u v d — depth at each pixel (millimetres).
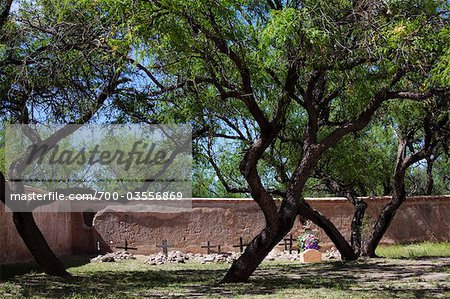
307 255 20344
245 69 11734
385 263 17906
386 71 12445
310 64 11195
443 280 12969
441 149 25094
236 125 16594
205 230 23484
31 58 12234
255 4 11766
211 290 11672
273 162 18641
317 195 28969
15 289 12273
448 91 13055
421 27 11000
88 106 13617
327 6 10766
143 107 14609
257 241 12852
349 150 19406
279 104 13062
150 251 23406
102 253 23578
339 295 10570
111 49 10906
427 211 26078
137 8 10359
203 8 10711
